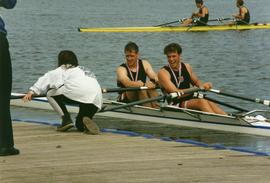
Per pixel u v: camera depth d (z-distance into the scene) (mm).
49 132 27703
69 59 28156
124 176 18875
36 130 28281
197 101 32531
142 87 34156
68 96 27766
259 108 47812
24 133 27359
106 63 80875
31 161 20891
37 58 86188
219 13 197500
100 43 105125
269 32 113312
